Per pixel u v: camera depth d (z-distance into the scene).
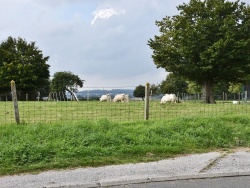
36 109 18.69
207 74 34.97
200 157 7.96
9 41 65.81
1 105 23.86
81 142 8.57
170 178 6.29
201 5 35.41
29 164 7.27
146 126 10.27
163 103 26.23
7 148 7.85
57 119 13.33
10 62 62.84
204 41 33.44
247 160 7.64
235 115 12.30
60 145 8.25
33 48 65.19
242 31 34.16
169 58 35.69
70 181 6.18
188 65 34.72
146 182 6.12
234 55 32.72
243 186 5.81
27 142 8.32
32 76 61.38
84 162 7.39
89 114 15.55
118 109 18.22
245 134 10.17
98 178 6.33
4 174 6.72
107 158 7.75
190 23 35.34
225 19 33.53
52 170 6.95
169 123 10.52
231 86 65.00
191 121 10.96
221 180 6.19
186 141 9.30
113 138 8.90
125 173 6.64
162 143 8.96
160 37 37.09
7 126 9.80
